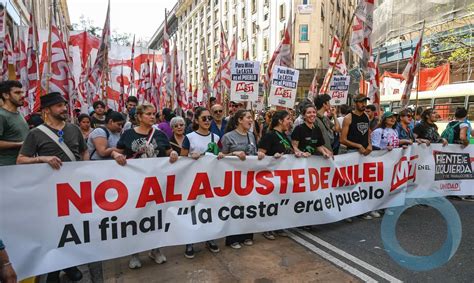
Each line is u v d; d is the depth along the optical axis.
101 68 7.48
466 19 18.31
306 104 4.55
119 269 3.47
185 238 3.60
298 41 28.86
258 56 34.03
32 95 6.39
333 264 3.56
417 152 5.60
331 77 6.85
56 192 3.03
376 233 4.44
